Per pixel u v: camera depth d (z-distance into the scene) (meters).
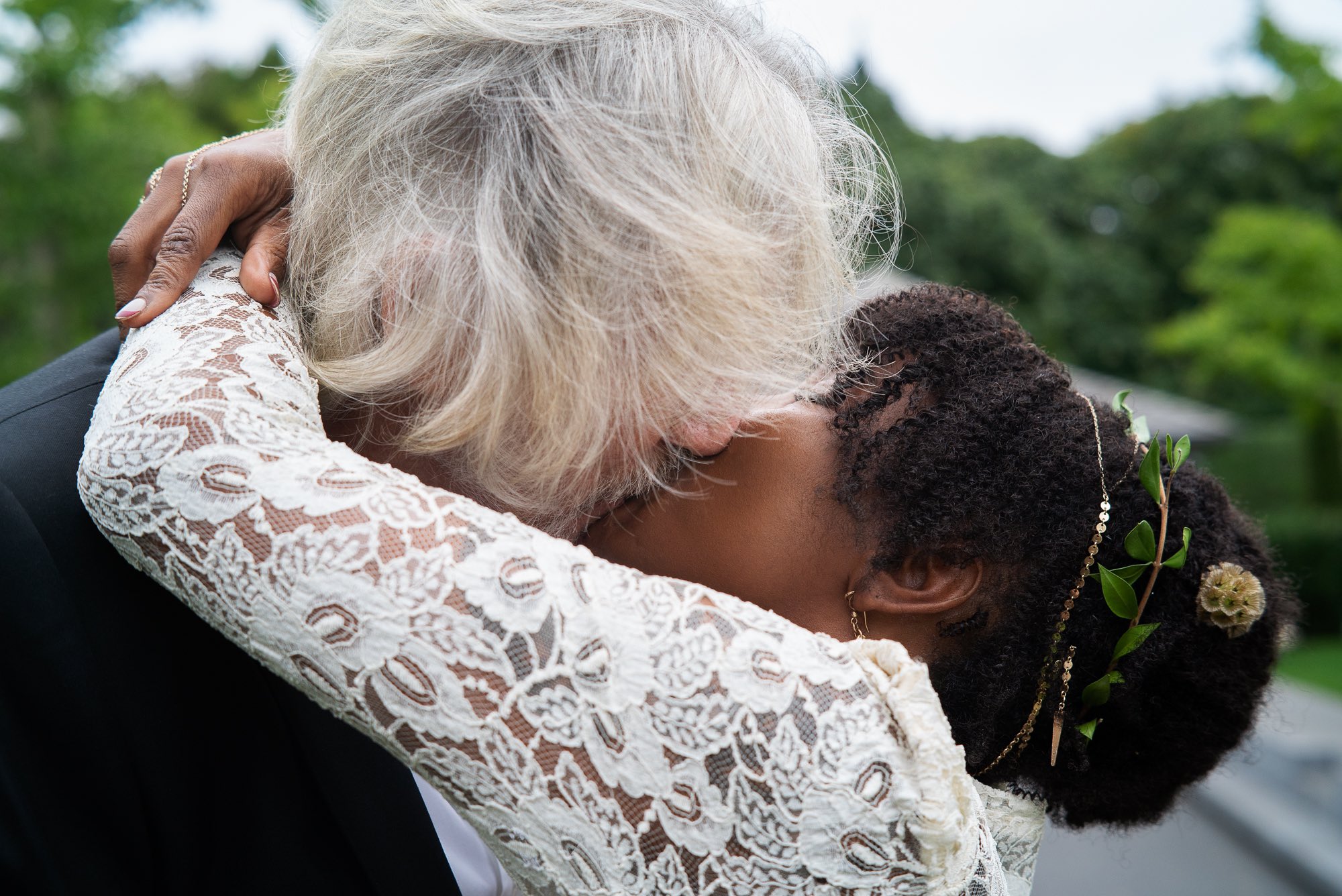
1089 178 23.73
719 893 0.88
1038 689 1.21
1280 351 12.97
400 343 1.06
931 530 1.14
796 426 1.17
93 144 7.26
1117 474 1.21
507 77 1.03
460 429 1.03
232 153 1.13
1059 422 1.20
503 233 1.00
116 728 1.00
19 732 0.96
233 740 1.08
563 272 0.99
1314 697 8.89
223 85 14.41
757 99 1.07
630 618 0.89
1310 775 6.68
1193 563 1.21
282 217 1.15
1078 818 1.38
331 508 0.89
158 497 0.92
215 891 1.08
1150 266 23.84
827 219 1.11
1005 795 1.28
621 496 1.16
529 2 1.06
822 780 0.88
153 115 7.96
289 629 0.88
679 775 0.87
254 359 1.00
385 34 1.09
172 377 0.96
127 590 1.03
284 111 1.25
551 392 1.00
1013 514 1.15
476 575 0.88
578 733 0.87
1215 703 1.24
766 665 0.90
